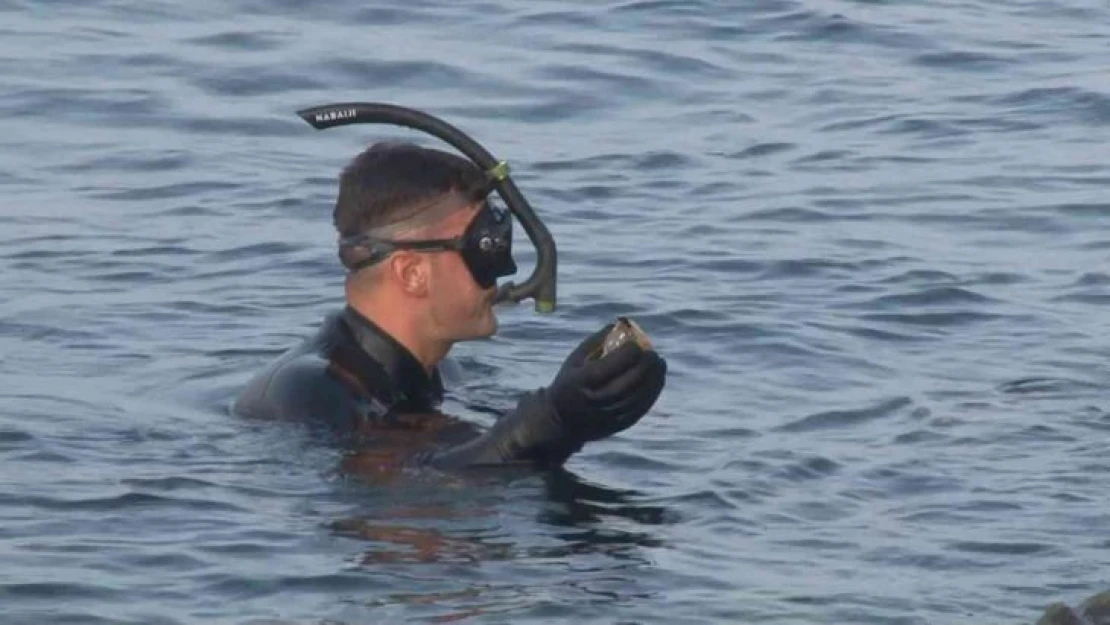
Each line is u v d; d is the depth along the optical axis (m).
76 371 26.73
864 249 33.03
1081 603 18.30
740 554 20.94
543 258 24.70
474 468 23.03
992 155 39.25
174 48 45.31
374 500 22.22
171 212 34.94
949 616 19.45
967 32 48.25
